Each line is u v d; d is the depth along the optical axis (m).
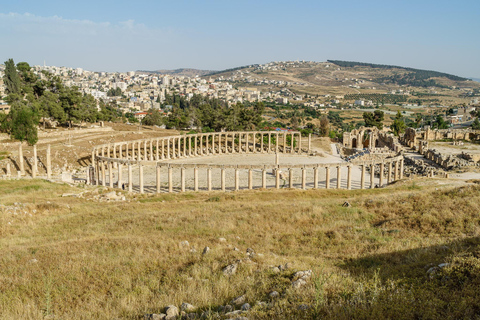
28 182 64.12
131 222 38.66
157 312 16.05
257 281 19.20
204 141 148.25
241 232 32.94
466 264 17.34
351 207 42.44
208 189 73.81
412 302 14.16
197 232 32.66
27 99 119.75
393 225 33.12
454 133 143.25
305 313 13.91
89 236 32.62
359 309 13.70
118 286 19.84
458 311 12.99
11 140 104.88
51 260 24.38
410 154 115.31
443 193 43.69
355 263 22.61
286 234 31.81
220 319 14.39
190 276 20.97
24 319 15.65
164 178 92.94
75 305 17.77
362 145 141.00
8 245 30.34
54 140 114.50
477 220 30.48
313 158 125.44
